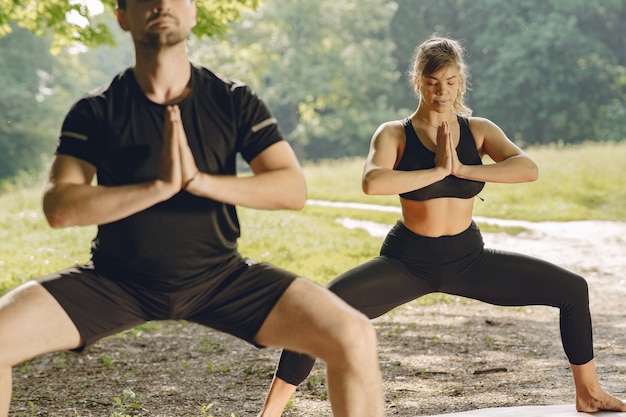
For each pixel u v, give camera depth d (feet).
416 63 15.57
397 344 27.48
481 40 195.21
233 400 20.30
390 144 15.61
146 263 10.53
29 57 177.68
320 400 19.83
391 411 18.70
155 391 21.29
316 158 206.08
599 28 199.11
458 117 15.92
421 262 15.37
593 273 46.16
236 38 178.91
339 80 184.65
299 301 10.44
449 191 15.21
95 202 9.90
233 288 10.73
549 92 186.39
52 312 10.19
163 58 10.32
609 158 95.09
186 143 9.96
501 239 58.44
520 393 20.33
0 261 44.80
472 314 33.73
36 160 172.76
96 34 47.06
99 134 10.46
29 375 23.04
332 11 187.62
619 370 23.21
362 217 68.39
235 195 10.22
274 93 183.83
